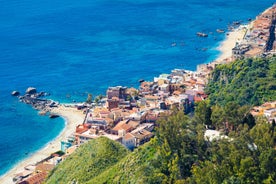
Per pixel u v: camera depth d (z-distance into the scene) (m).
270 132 195.25
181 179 190.50
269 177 173.88
